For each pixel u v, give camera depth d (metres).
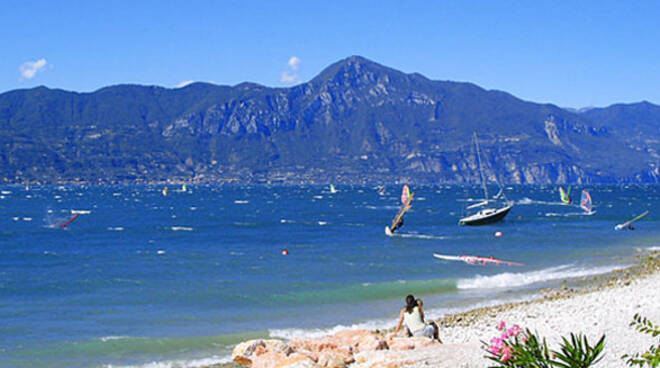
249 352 16.58
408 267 51.94
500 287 40.50
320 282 44.75
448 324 29.27
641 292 31.72
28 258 61.94
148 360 26.12
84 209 167.00
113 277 48.62
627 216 117.75
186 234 91.00
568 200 173.88
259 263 56.34
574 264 51.22
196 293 41.12
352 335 18.12
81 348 27.97
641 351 17.56
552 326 24.67
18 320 34.00
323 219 122.38
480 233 85.62
